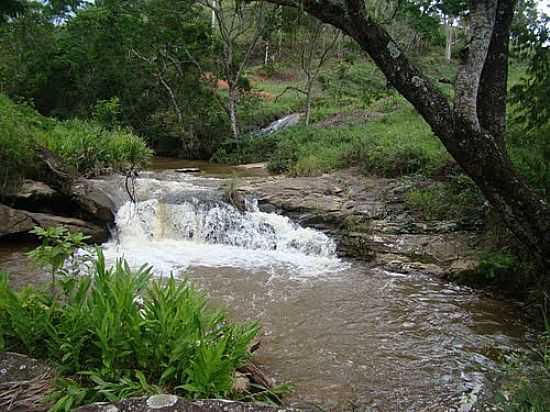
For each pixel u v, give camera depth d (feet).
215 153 73.26
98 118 61.82
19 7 27.48
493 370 17.35
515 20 28.76
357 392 15.84
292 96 106.63
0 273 14.05
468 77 19.54
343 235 31.24
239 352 13.99
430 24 59.93
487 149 19.42
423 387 16.24
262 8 76.23
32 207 32.40
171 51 80.48
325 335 19.98
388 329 20.76
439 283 26.45
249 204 35.32
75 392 10.41
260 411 9.39
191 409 9.12
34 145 32.86
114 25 80.38
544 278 22.49
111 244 32.09
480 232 29.25
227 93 100.94
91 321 12.22
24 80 87.92
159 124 82.33
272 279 26.43
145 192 37.09
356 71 101.91
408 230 30.76
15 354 11.63
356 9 19.13
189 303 13.71
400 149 41.29
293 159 54.13
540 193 24.12
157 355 12.14
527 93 29.01
